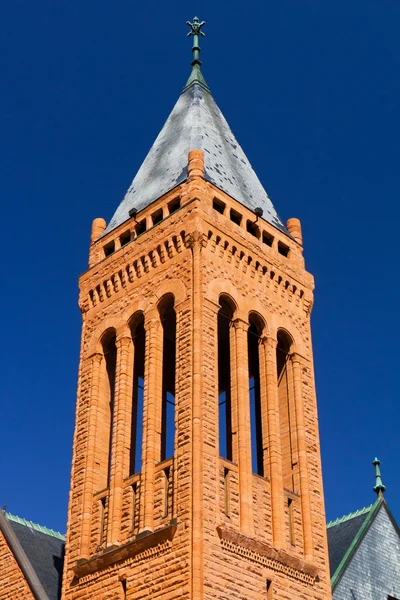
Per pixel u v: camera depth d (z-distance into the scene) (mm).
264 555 42250
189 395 43562
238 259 49875
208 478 41469
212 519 40625
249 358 53500
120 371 48469
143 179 58031
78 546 45125
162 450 52375
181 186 51188
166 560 40406
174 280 48156
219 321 55031
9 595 46938
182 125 59938
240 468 43656
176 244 49062
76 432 49250
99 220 57344
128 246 52094
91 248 55562
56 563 50844
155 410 45562
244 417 45062
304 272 54250
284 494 45625
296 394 49500
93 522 45625
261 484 44562
